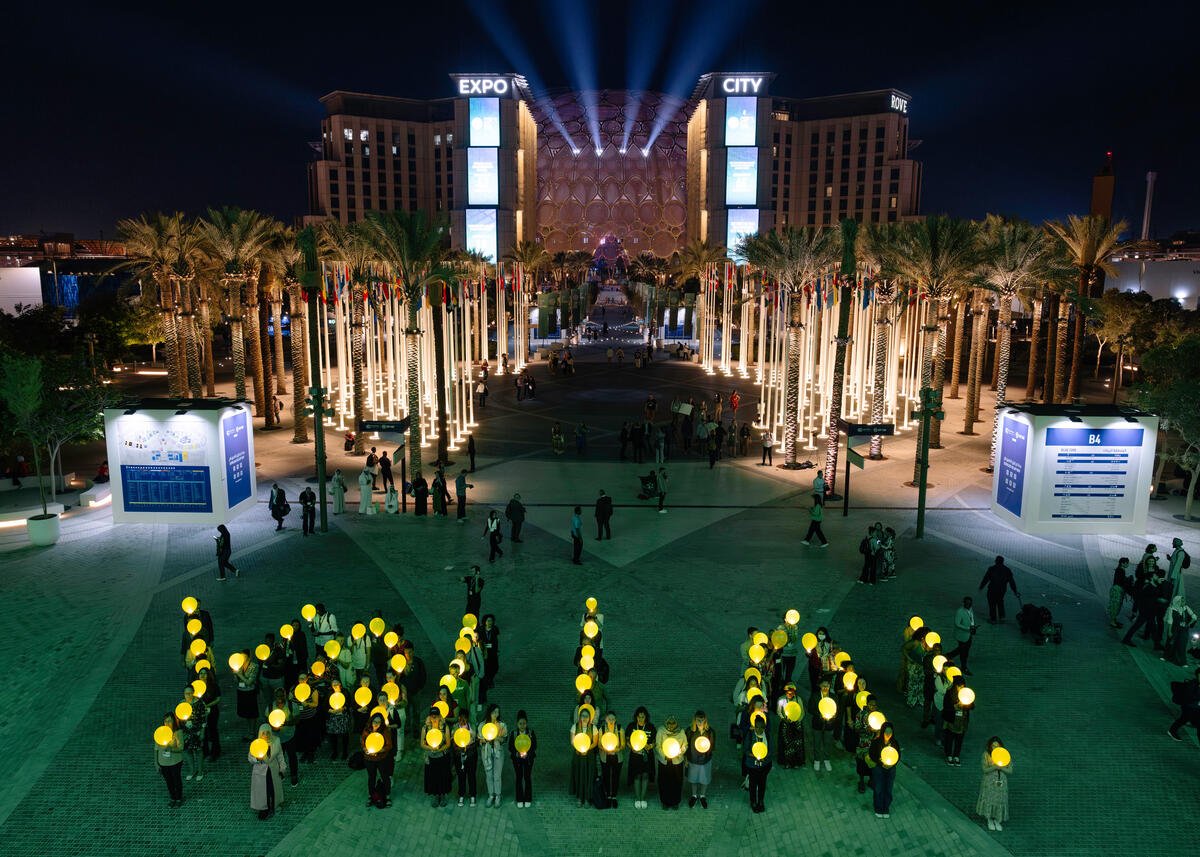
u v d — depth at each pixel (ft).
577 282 483.92
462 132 490.90
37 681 51.55
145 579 69.21
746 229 480.64
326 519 83.30
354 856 36.65
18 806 39.55
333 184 535.19
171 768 39.24
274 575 70.13
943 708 42.73
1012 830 37.99
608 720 39.70
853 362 165.17
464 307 155.43
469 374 155.43
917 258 111.96
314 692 44.21
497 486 101.86
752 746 38.63
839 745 45.57
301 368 125.90
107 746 44.57
